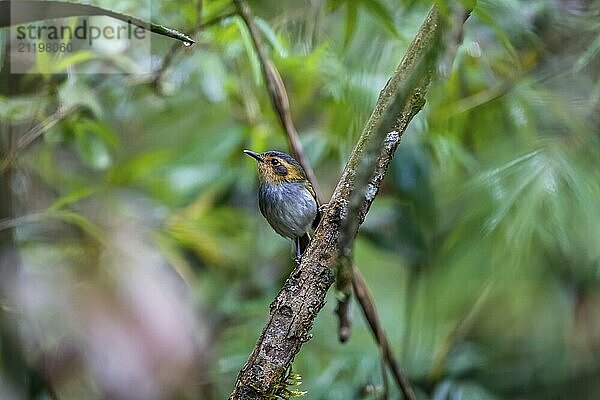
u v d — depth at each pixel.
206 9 5.28
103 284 5.66
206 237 6.61
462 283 6.91
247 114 6.60
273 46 5.33
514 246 6.25
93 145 6.04
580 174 5.92
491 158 6.65
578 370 7.46
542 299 7.26
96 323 5.44
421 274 6.92
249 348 6.92
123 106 6.40
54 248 5.88
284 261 7.39
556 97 6.14
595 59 6.17
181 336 5.65
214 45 5.93
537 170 5.91
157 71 5.78
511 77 6.13
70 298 5.54
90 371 5.35
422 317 7.33
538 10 6.18
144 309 5.64
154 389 5.40
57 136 5.82
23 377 5.33
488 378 7.29
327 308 7.37
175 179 7.04
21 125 5.55
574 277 6.96
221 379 6.65
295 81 6.26
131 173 6.45
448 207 6.93
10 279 5.44
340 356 6.93
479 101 6.09
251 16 5.05
